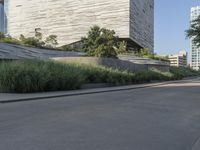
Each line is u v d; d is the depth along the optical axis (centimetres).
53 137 891
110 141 862
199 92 2973
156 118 1307
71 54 6109
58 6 11775
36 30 10625
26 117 1255
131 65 5616
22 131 970
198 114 1448
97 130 1014
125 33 10431
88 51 6375
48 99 2134
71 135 923
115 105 1758
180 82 6147
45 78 2752
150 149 790
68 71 3138
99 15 10888
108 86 4031
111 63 4778
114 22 10612
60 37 11700
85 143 828
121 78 4438
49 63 3089
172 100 2112
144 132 1006
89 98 2231
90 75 3716
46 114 1348
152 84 4866
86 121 1184
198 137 947
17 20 12925
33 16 12438
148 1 14138
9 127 1034
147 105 1783
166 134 984
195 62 13412
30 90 2658
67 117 1271
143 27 12900
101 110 1522
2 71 2611
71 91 2905
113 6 10650
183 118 1324
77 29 11325
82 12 11238
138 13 11844
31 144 803
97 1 10944
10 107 1614
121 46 8894
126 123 1165
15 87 2592
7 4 13362
